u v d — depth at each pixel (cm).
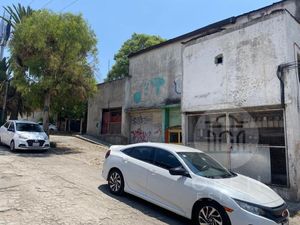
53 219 521
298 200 845
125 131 2017
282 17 936
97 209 600
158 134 1783
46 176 870
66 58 1694
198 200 544
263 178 955
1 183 746
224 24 1508
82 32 1730
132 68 2066
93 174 974
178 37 1711
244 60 1033
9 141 1484
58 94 1814
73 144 1934
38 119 3584
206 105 1149
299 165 887
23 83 1697
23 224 488
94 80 1848
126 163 710
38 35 1623
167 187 602
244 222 479
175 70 1709
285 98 901
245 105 1008
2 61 2753
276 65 935
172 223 570
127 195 730
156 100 1816
